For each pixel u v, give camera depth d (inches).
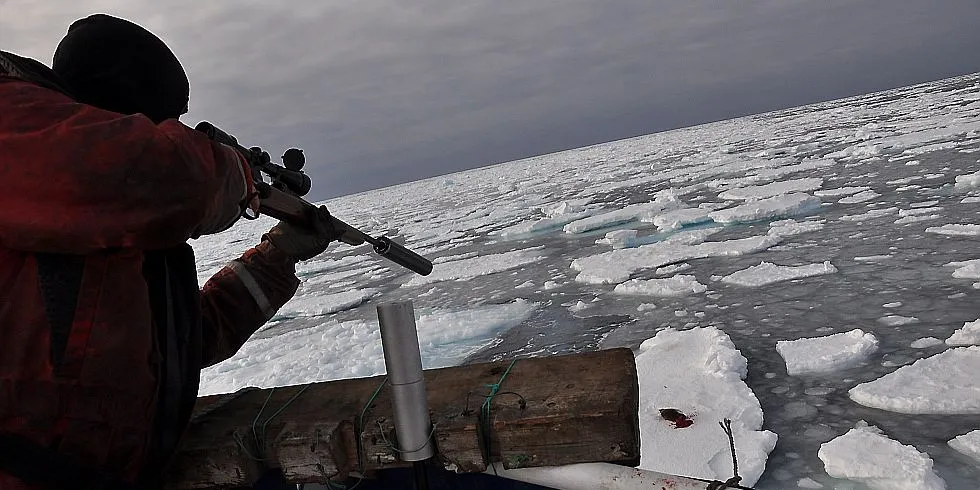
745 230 255.4
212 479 35.1
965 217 201.8
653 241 281.9
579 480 31.4
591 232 340.8
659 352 125.0
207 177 26.2
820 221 242.2
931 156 357.7
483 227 470.3
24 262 25.5
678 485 29.6
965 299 130.0
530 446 31.9
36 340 25.2
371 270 375.6
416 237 508.1
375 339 189.2
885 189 287.3
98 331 26.0
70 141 23.3
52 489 25.4
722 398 99.8
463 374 38.4
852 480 78.2
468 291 242.1
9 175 23.5
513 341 161.9
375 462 34.3
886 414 91.2
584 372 35.6
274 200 34.8
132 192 24.2
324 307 266.1
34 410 25.2
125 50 30.6
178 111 33.9
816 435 89.6
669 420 94.4
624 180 615.2
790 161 495.8
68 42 30.7
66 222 24.1
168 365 29.1
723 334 127.8
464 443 31.9
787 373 111.3
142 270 27.8
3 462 24.7
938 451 80.3
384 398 36.9
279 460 34.6
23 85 25.3
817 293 152.6
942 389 92.7
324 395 38.9
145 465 28.8
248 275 39.9
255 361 189.3
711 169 544.4
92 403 26.2
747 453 84.3
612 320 163.5
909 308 131.3
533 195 659.4
